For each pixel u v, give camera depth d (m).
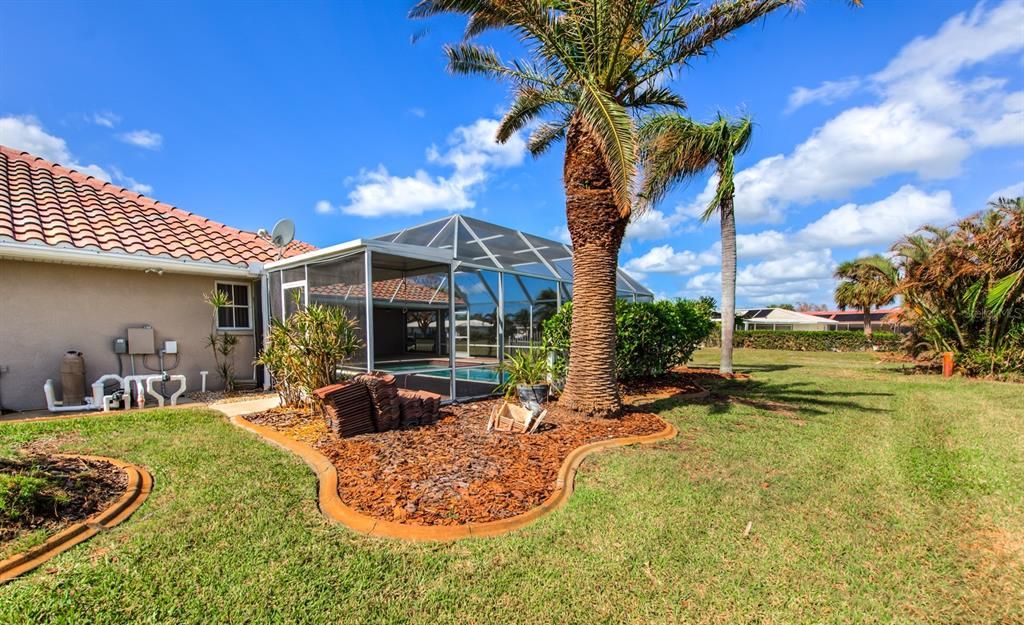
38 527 3.51
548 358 10.06
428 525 3.73
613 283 7.39
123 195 12.49
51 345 8.77
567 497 4.40
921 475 5.02
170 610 2.71
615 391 7.40
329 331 7.64
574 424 6.93
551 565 3.24
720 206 13.62
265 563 3.18
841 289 28.58
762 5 7.14
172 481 4.57
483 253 11.77
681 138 10.54
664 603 2.87
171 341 10.16
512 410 7.00
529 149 11.55
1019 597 2.97
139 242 10.04
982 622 2.75
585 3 6.64
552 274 13.38
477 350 11.62
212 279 10.92
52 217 9.54
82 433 6.38
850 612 2.81
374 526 3.71
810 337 29.12
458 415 7.74
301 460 5.27
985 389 11.00
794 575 3.17
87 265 9.16
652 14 7.00
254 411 7.99
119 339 9.52
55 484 4.05
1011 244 12.39
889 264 16.69
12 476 3.82
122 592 2.86
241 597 2.83
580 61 7.30
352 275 8.11
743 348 31.31
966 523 3.93
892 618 2.77
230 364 10.91
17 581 2.93
